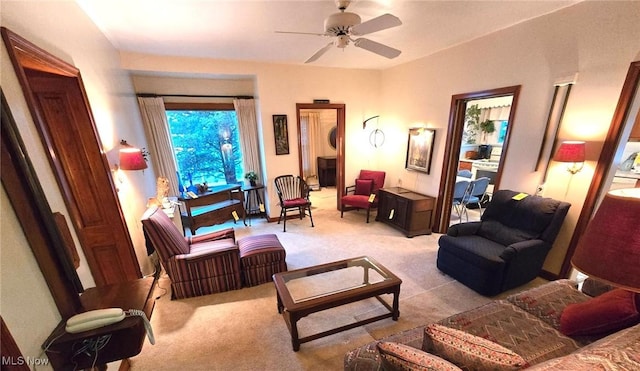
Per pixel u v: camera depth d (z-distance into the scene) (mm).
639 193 940
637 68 2021
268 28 2732
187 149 4723
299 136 4637
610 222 891
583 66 2318
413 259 3242
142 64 3477
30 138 1248
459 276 2701
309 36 2979
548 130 2607
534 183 2781
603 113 2248
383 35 3070
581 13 2271
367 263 2477
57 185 1435
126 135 3035
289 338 2039
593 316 1377
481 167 5598
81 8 2102
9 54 1174
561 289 1891
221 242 2891
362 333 2074
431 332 1148
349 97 4809
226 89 4566
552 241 2508
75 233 1533
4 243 917
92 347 1122
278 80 4258
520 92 2801
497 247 2621
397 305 2168
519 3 2301
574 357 889
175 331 2131
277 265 2828
